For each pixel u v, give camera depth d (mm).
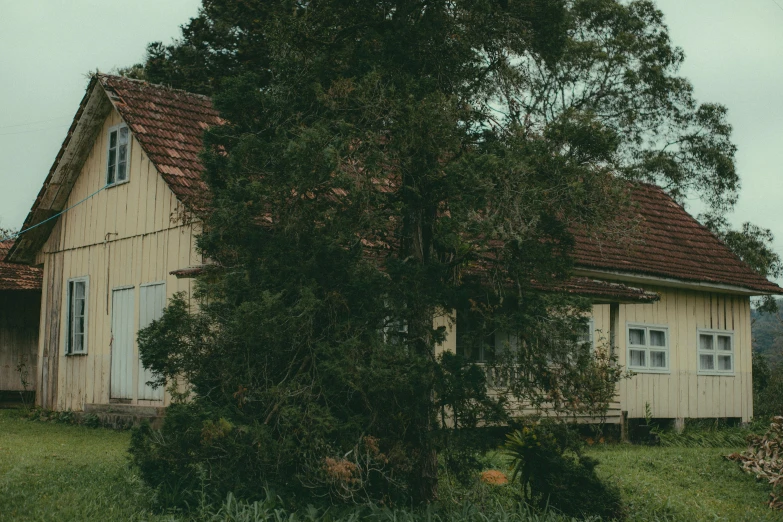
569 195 8930
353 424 8531
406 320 9195
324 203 8797
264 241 8859
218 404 8914
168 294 16750
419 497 9258
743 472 14820
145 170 17844
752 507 12547
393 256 9492
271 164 9031
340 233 8688
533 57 10195
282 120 9523
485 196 8766
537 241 9156
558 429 9750
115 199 18734
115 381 18125
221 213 8742
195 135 18219
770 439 15523
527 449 9617
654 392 21078
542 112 10031
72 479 9562
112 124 19047
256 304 8258
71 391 19469
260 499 8633
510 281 9328
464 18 9750
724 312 23094
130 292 17922
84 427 17562
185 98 19297
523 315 9219
